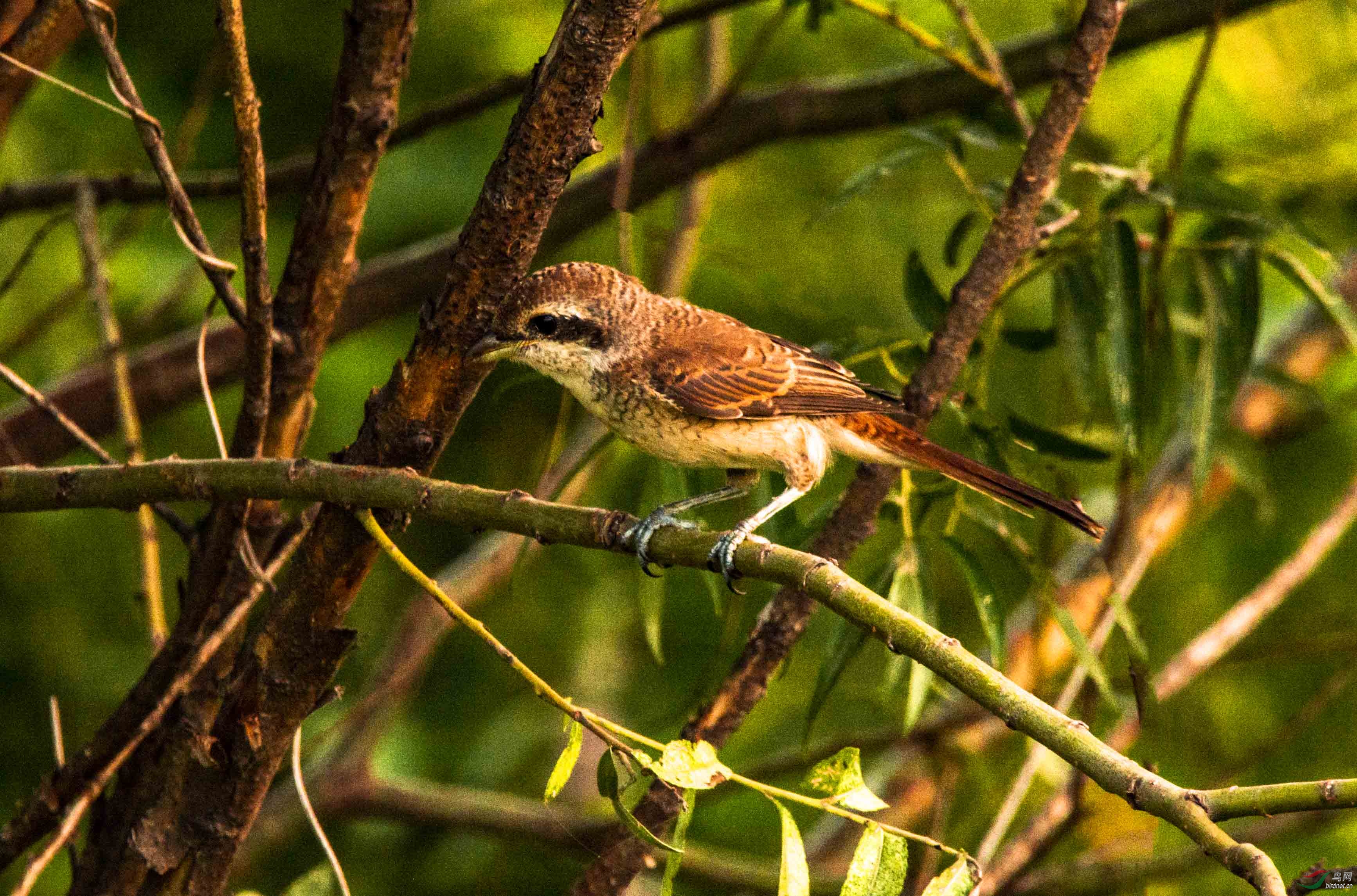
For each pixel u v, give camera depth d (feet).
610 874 25.50
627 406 27.55
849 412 26.35
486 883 43.19
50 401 36.11
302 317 23.47
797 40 46.34
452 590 39.50
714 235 43.62
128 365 37.04
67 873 40.16
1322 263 38.27
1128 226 26.84
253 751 22.22
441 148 45.60
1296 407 42.29
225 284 22.27
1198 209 28.32
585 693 44.60
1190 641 41.29
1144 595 39.70
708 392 27.14
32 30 26.40
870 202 44.34
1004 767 40.04
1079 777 30.86
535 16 44.96
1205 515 41.27
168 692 22.65
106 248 41.09
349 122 22.13
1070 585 36.24
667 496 28.78
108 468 21.81
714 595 26.45
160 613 27.45
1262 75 43.96
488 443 45.57
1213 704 41.50
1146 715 25.08
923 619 26.08
